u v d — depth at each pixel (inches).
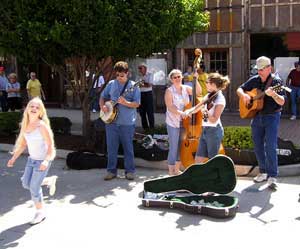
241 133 334.6
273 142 273.1
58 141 423.8
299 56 632.4
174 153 292.4
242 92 275.9
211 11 660.7
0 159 381.7
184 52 679.7
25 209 253.4
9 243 207.6
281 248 196.1
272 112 271.0
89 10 345.4
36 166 228.5
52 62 392.2
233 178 245.0
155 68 689.0
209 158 266.8
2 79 657.6
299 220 227.1
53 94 796.6
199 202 244.5
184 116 277.6
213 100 262.5
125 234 214.5
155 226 223.1
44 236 214.8
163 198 252.4
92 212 245.3
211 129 262.5
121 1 353.7
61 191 284.7
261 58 268.2
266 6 637.9
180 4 384.5
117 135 305.7
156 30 358.9
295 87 591.2
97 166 339.9
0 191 288.2
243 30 648.4
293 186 284.0
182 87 291.0
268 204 251.1
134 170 311.4
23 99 783.7
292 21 628.4
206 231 215.5
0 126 451.2
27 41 362.9
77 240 209.3
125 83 299.4
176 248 198.2
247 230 215.8
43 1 354.3
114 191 282.4
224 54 667.4
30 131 226.4
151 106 464.1
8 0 359.6
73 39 354.3
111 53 371.6
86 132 421.1
